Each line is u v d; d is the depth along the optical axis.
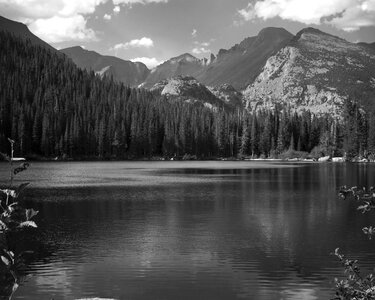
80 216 34.03
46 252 22.28
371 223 31.33
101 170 103.94
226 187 60.00
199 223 31.22
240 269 19.52
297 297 16.09
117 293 16.36
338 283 6.71
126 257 21.44
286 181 70.94
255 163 155.75
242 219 33.06
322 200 45.28
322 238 26.11
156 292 16.52
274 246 23.98
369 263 20.33
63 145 167.25
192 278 18.23
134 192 52.56
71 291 16.55
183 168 117.25
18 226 4.55
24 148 157.38
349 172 94.62
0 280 4.94
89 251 22.59
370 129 141.00
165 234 27.11
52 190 54.22
